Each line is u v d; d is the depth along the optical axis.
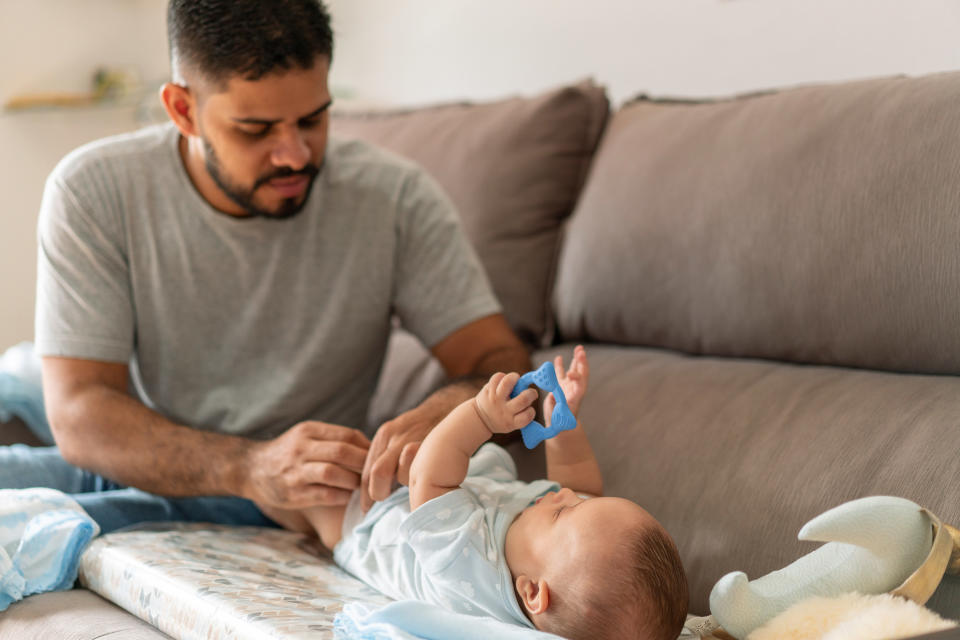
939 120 1.10
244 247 1.43
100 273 1.38
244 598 0.94
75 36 3.14
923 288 1.07
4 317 3.00
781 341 1.23
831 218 1.17
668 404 1.23
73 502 1.21
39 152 3.06
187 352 1.44
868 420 1.04
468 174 1.76
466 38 2.36
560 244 1.69
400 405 1.62
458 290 1.50
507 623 0.87
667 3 1.88
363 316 1.49
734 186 1.29
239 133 1.26
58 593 1.12
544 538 0.93
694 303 1.34
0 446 1.58
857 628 0.75
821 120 1.23
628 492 1.16
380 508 1.11
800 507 1.00
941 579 0.83
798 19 1.66
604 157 1.60
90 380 1.34
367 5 2.63
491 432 1.02
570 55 2.11
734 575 0.83
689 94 1.86
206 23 1.21
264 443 1.22
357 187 1.49
